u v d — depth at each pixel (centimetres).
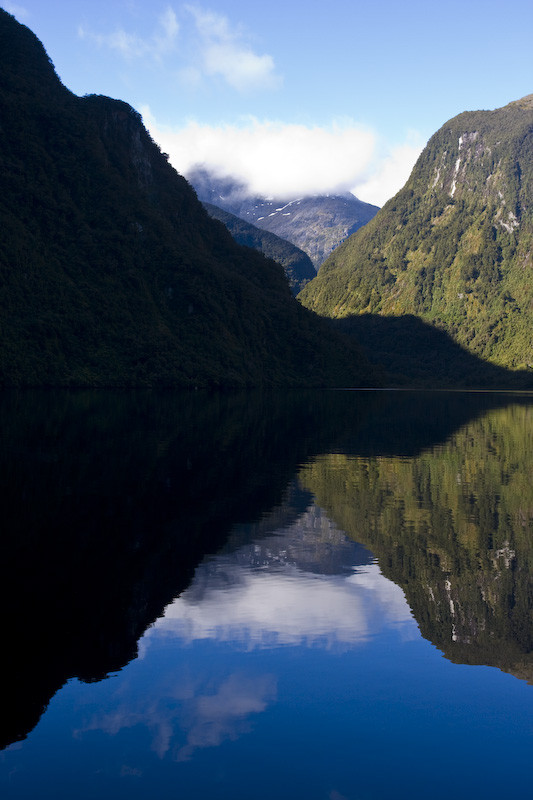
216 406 9794
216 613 1708
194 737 1177
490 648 1549
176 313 18538
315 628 1633
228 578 1969
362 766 1117
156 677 1380
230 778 1081
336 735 1198
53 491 2994
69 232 17875
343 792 1049
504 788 1070
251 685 1359
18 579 1878
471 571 2102
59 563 2022
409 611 1761
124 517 2602
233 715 1249
